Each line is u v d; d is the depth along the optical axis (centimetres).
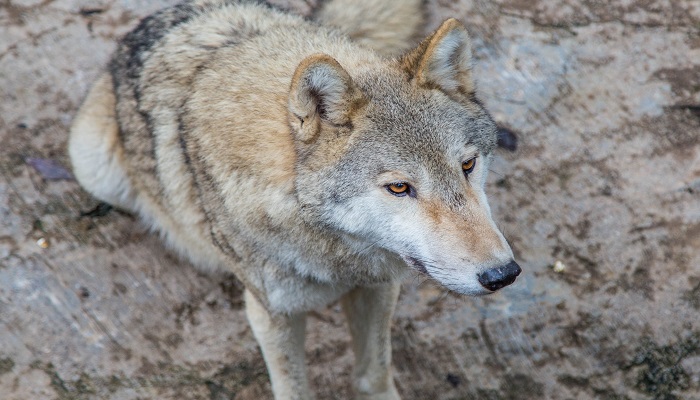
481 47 1288
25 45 1296
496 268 737
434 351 1087
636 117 1227
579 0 1333
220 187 857
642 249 1130
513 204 1163
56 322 1079
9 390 1031
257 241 857
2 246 1127
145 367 1061
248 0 1061
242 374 1065
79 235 1145
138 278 1124
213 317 1106
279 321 933
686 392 1069
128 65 1036
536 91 1249
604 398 1063
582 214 1155
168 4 1334
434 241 760
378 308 956
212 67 896
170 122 938
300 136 773
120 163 1087
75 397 1033
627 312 1096
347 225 789
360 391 1014
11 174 1187
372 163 768
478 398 1068
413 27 1112
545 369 1076
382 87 794
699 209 1152
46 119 1241
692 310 1096
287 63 853
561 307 1101
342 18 1073
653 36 1295
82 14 1325
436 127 781
